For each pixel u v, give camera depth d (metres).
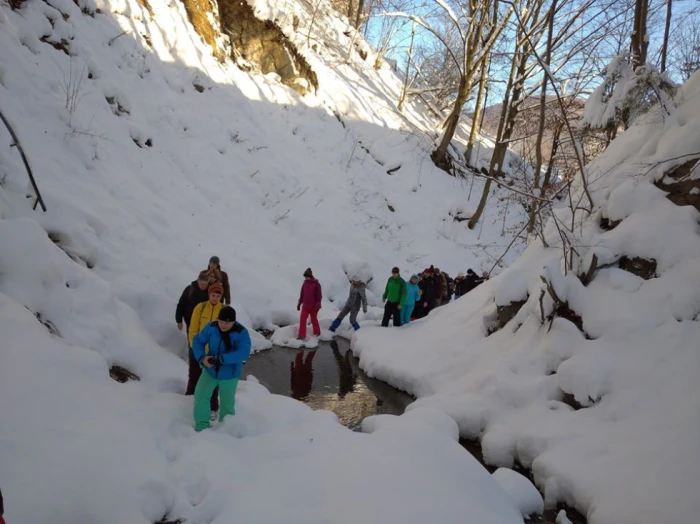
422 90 23.52
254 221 12.84
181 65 14.86
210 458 3.91
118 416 4.19
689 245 6.35
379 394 7.33
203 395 4.48
